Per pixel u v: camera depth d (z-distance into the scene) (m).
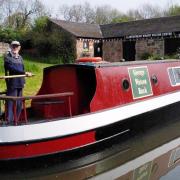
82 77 11.05
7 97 9.22
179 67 14.30
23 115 10.52
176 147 11.38
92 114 10.09
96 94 10.48
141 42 37.47
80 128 9.75
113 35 39.06
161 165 10.06
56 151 9.45
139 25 39.00
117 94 11.13
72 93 10.11
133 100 11.66
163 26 37.06
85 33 38.34
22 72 10.30
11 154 9.06
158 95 12.73
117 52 38.91
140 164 10.13
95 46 39.50
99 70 10.75
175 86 13.66
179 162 10.27
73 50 37.03
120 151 10.83
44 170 9.41
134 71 11.99
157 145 11.47
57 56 37.28
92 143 10.11
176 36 35.41
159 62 13.37
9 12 61.00
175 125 13.34
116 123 10.71
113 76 11.15
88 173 9.53
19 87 10.27
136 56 37.84
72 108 10.95
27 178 9.15
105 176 9.39
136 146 11.27
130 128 11.30
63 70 11.11
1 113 10.63
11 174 9.20
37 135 9.15
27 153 9.14
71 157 9.81
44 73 11.40
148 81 12.46
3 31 41.75
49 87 11.40
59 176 9.30
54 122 9.35
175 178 9.30
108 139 10.59
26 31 42.81
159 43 36.50
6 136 8.97
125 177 9.36
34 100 11.20
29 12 62.47
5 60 10.16
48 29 39.28
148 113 12.00
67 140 9.57
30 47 40.06
